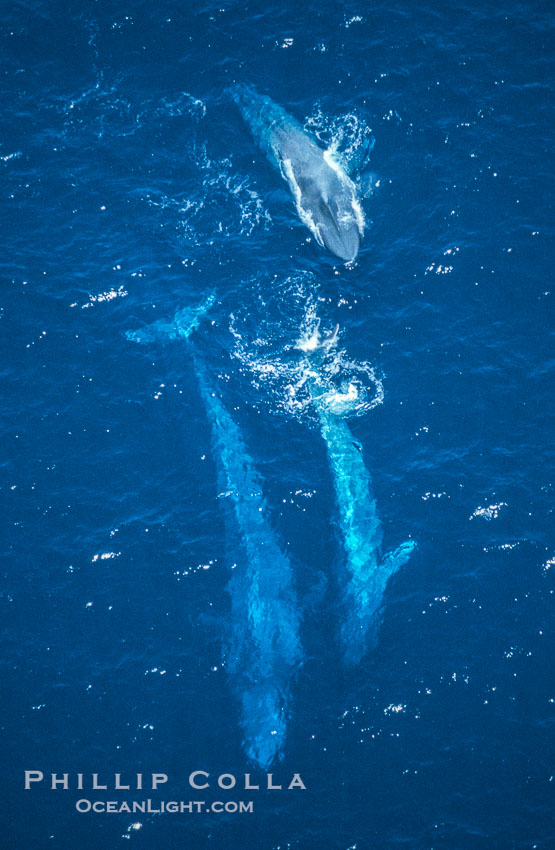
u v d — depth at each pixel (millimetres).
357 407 39250
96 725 32719
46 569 35906
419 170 44562
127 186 45000
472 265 42219
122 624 34781
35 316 41625
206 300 42094
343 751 31781
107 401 39812
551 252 42312
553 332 40594
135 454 38625
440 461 37781
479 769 31188
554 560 35281
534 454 37750
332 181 43281
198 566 35875
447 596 34812
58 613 35031
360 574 35469
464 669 33188
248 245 43375
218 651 34062
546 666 33062
